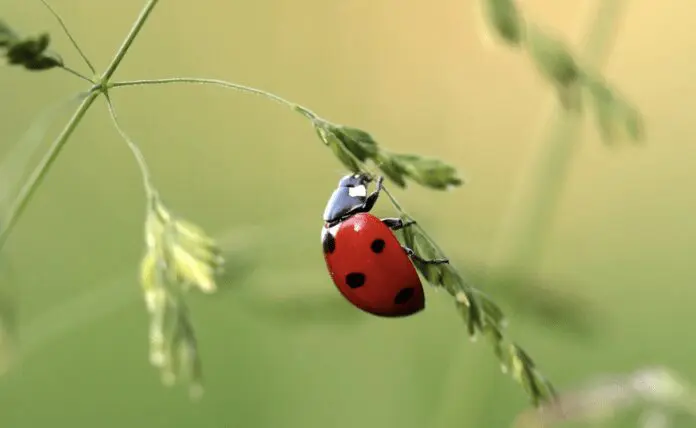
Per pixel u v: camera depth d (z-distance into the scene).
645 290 0.12
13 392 0.11
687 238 0.13
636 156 0.13
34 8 0.13
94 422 0.11
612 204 0.13
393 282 0.09
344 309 0.10
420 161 0.08
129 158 0.13
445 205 0.12
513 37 0.09
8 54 0.08
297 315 0.10
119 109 0.13
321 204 0.13
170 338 0.08
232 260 0.10
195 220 0.13
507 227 0.10
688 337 0.12
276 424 0.11
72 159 0.12
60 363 0.11
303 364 0.11
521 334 0.11
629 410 0.09
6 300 0.08
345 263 0.09
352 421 0.11
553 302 0.10
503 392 0.10
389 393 0.11
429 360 0.11
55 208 0.12
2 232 0.08
